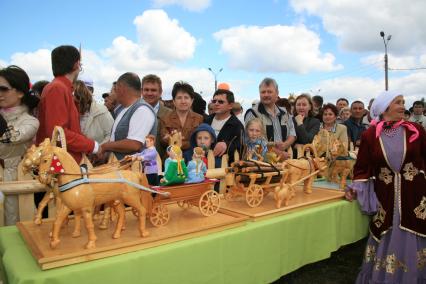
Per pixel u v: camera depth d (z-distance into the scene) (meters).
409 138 2.65
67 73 2.39
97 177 1.73
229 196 2.81
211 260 1.95
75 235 1.83
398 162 2.66
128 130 2.67
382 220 2.75
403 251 2.67
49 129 2.15
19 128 2.28
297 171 2.94
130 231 1.95
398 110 2.73
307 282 3.53
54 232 1.66
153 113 2.76
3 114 2.41
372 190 2.88
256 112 4.29
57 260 1.50
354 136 6.02
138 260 1.66
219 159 3.46
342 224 2.95
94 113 3.20
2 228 2.10
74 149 2.23
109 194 1.75
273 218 2.41
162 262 1.74
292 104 7.15
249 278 2.17
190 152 3.09
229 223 2.13
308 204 2.72
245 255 2.13
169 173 2.12
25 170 1.61
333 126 5.18
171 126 3.69
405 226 2.64
